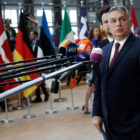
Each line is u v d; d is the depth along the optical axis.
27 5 13.30
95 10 15.08
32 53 6.96
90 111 6.53
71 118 5.95
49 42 7.23
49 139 4.57
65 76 1.54
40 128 5.28
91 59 1.89
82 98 8.43
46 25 7.24
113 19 2.10
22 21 6.93
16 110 7.20
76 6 14.57
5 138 4.74
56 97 8.86
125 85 2.04
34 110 7.06
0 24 6.79
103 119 2.29
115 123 2.08
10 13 12.80
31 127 5.40
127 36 2.12
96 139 4.46
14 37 8.14
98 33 5.89
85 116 6.06
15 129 5.32
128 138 2.04
